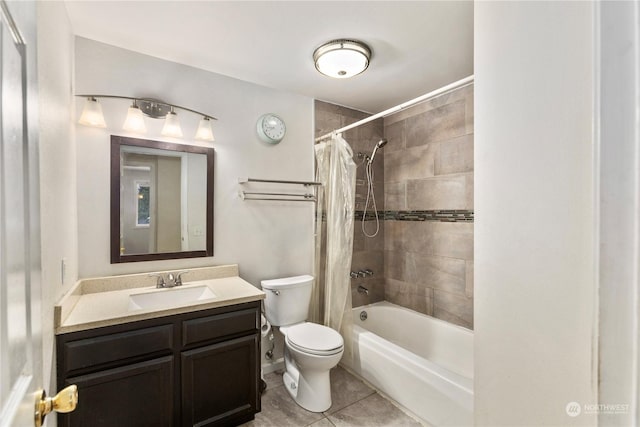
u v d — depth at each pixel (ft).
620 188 1.21
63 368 4.19
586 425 1.56
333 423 5.95
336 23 5.34
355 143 9.50
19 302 1.76
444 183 8.27
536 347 1.86
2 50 1.57
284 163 8.18
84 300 5.28
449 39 5.82
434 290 8.57
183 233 6.73
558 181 1.73
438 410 5.59
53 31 4.01
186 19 5.23
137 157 6.25
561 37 1.71
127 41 5.89
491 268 2.18
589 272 1.56
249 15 5.13
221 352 5.47
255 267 7.72
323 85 7.86
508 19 2.08
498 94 2.15
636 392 1.17
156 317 4.86
